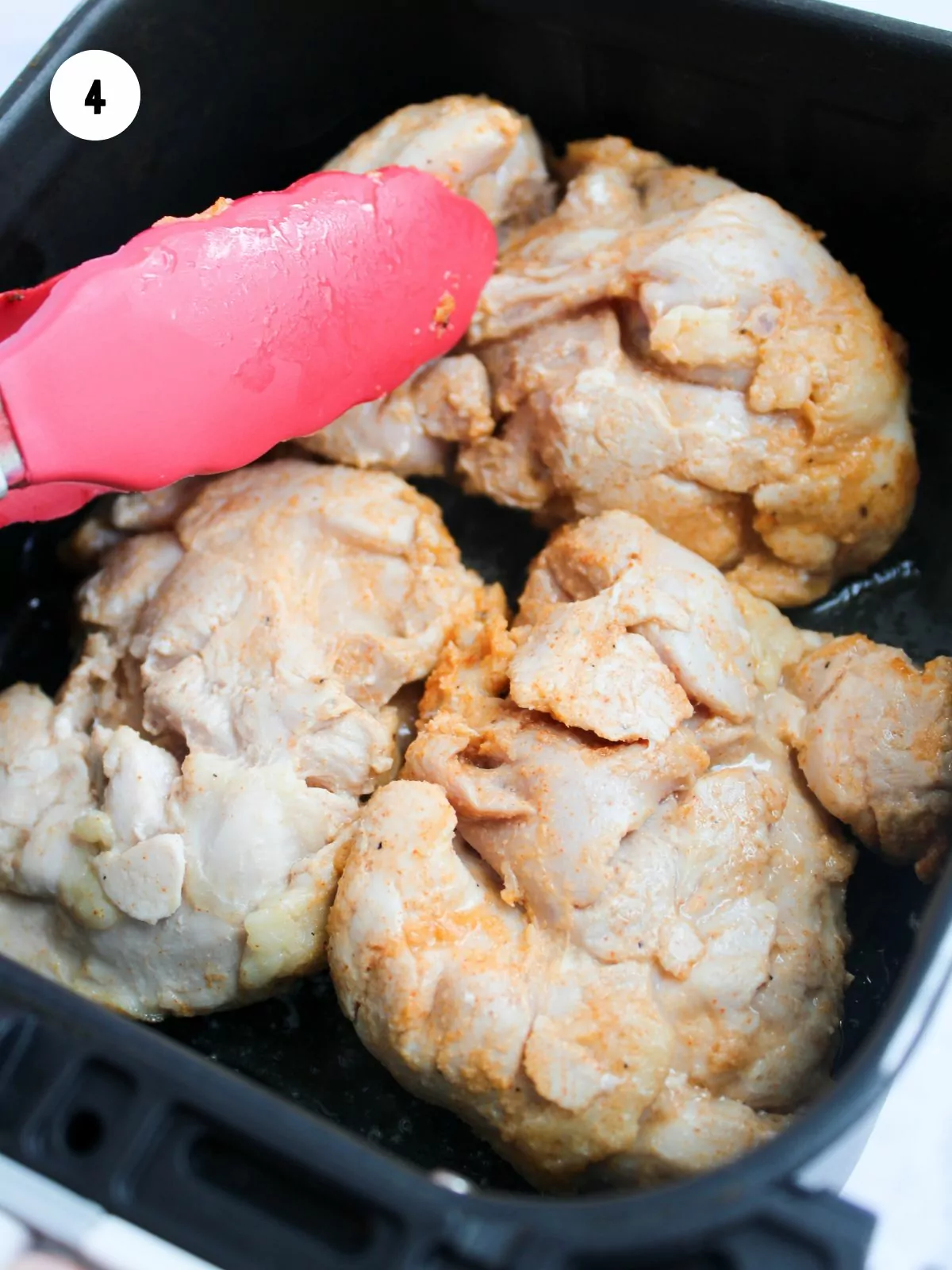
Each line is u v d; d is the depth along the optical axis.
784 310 0.26
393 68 0.31
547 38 0.29
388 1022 0.21
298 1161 0.17
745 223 0.26
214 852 0.23
